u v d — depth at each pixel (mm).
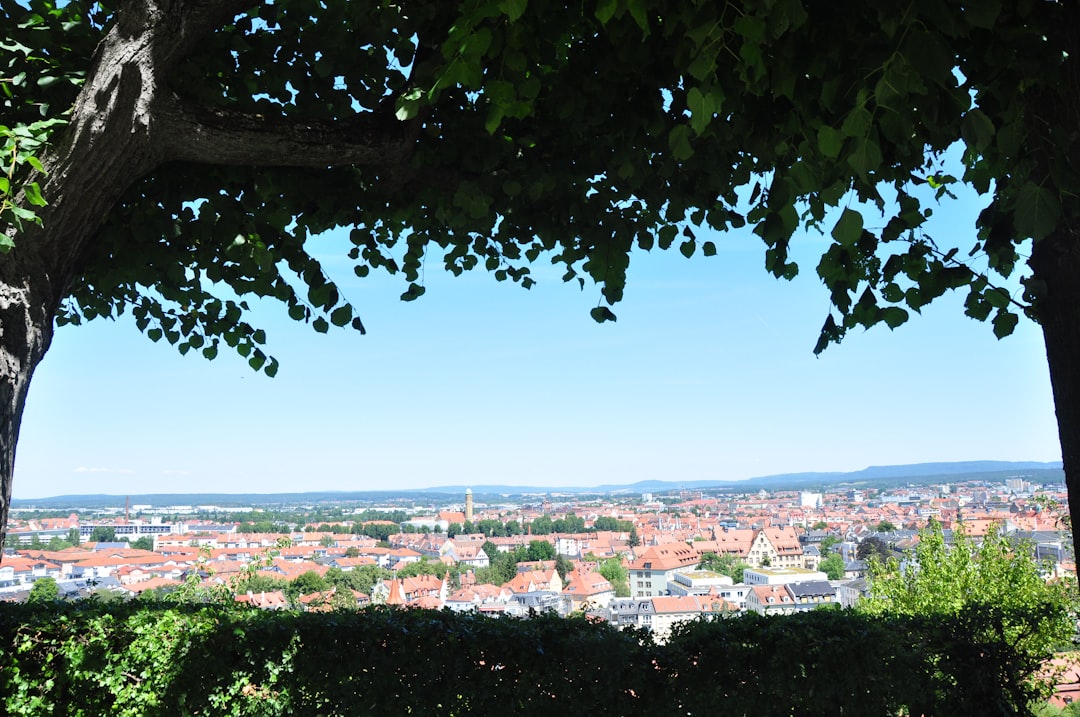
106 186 4090
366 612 6207
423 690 5789
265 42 5430
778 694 5777
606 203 5828
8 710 5527
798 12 2584
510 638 5844
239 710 5723
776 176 3607
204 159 4328
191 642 5738
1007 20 2830
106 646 5672
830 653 5840
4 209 3766
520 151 5367
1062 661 7004
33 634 5703
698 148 4703
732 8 2777
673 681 5781
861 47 2584
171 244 5652
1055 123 2979
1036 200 2613
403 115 3914
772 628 5945
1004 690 6184
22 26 4906
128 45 3879
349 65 5098
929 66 2332
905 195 4438
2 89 4801
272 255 5664
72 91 4840
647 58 3951
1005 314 4152
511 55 3486
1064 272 3047
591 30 4504
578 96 4539
